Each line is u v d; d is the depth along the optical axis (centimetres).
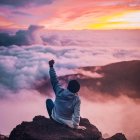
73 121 503
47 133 486
